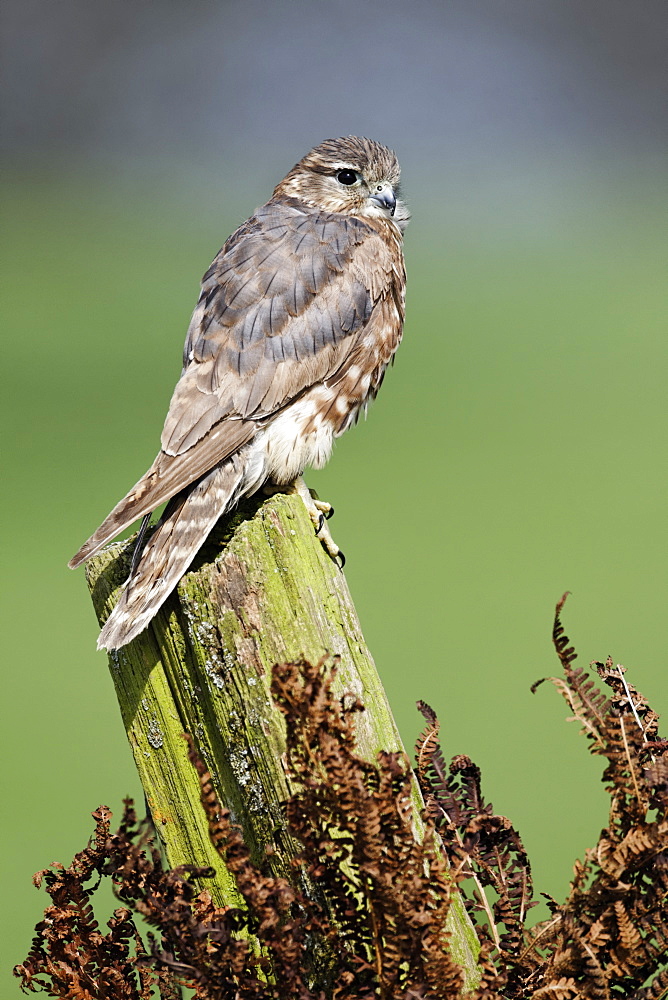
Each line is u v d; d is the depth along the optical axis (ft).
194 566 20.53
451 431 81.61
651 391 89.15
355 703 14.08
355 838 13.76
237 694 15.75
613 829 14.90
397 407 87.66
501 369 96.89
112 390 88.33
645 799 14.82
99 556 19.65
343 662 15.93
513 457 75.36
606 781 15.15
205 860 16.15
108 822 15.37
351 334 25.49
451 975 13.96
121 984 15.60
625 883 14.76
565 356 99.60
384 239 29.04
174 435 22.54
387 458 75.97
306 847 14.28
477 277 129.18
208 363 23.63
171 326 108.47
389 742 15.94
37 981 15.78
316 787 13.94
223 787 15.96
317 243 25.85
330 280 25.41
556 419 83.56
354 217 28.43
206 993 14.29
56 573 58.23
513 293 122.31
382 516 65.72
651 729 15.96
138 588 16.93
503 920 15.71
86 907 15.71
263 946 15.20
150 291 122.31
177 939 14.37
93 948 15.76
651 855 14.52
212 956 14.25
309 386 24.66
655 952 14.57
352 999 14.47
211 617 15.92
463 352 102.22
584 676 15.07
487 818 16.15
